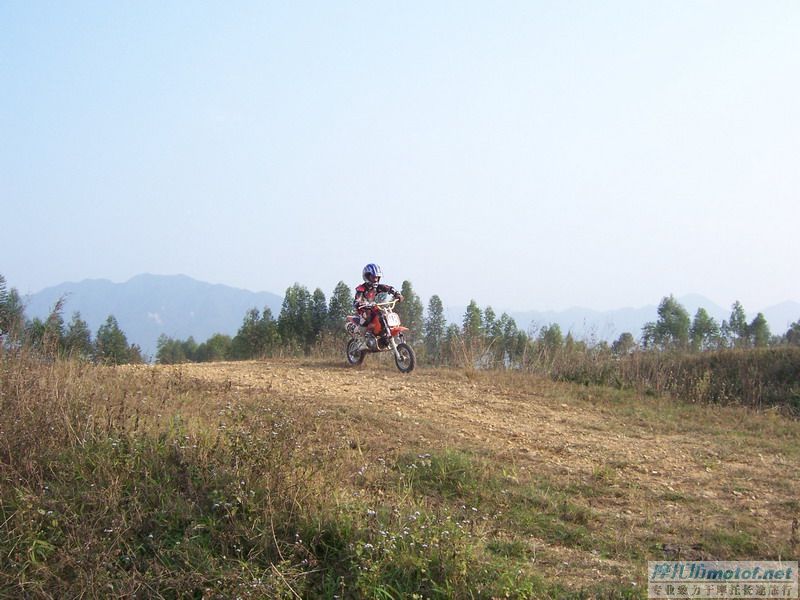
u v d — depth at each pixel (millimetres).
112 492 6027
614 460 8266
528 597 4902
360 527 5625
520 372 14016
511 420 9992
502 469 7508
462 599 4934
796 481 7750
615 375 13273
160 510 5895
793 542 5910
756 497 7195
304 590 5148
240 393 10062
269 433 7008
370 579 5062
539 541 5922
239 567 5312
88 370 9633
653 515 6562
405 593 5000
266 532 5574
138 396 8859
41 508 5828
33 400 7340
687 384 12734
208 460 6500
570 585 5121
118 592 5082
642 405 11617
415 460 7383
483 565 5242
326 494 6102
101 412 7586
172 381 10109
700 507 6844
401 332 13812
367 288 13961
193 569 5277
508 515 6363
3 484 6125
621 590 4973
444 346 15398
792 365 12727
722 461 8500
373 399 10539
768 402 11930
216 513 5875
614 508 6746
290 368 13500
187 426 7414
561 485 7223
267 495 5879
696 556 5691
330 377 12383
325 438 7922
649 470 7961
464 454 7895
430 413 9961
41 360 8984
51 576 5234
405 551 5312
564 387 12633
